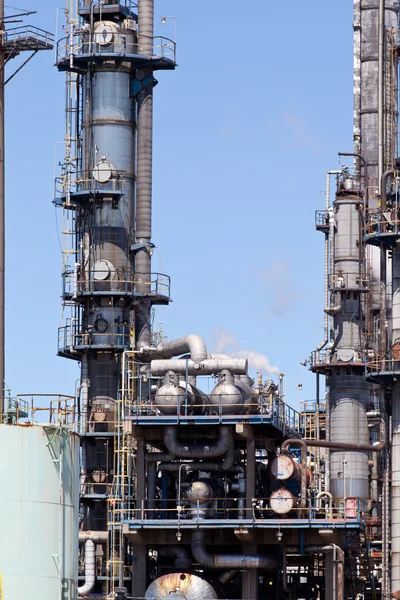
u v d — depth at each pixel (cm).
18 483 19088
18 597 18950
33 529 19125
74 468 19900
